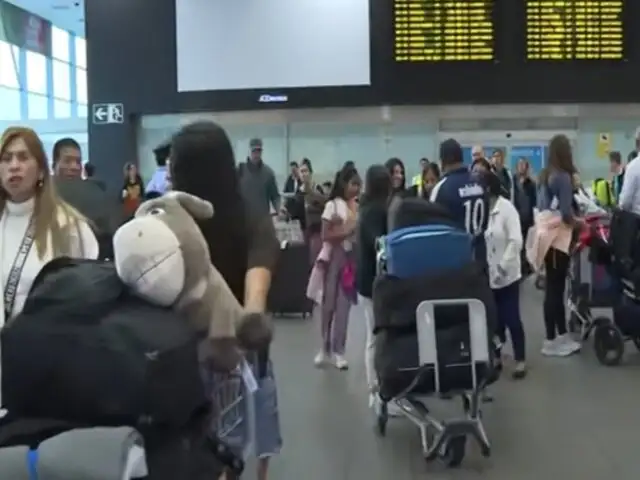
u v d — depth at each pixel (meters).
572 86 13.61
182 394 1.84
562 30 13.43
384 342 4.53
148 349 1.80
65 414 1.84
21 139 2.78
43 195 2.80
